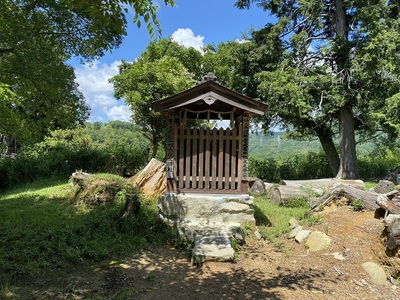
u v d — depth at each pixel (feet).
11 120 30.01
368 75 38.86
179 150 20.83
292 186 28.25
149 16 8.85
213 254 15.29
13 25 34.24
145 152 42.68
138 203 21.17
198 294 12.08
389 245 14.44
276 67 46.70
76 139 58.29
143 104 37.93
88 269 13.84
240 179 20.67
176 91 38.11
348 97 42.04
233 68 52.85
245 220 20.13
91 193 24.82
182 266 14.82
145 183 26.96
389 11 39.24
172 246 17.60
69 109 47.44
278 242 18.21
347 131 44.16
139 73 38.68
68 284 12.28
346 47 41.70
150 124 40.34
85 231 17.56
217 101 20.29
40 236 16.52
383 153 54.54
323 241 16.94
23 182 43.45
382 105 41.93
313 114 43.65
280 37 47.47
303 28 47.65
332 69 44.45
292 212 24.23
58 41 39.81
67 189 30.14
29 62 37.32
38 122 47.14
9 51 32.94
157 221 20.30
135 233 18.33
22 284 12.14
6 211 22.90
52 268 13.61
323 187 27.89
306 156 54.03
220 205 20.03
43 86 40.45
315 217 20.77
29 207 24.31
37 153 50.85
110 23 10.43
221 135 20.86
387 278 13.99
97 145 53.57
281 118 48.55
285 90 40.22
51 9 35.24
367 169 49.44
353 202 21.27
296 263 15.46
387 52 36.27
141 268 14.32
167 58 44.68
